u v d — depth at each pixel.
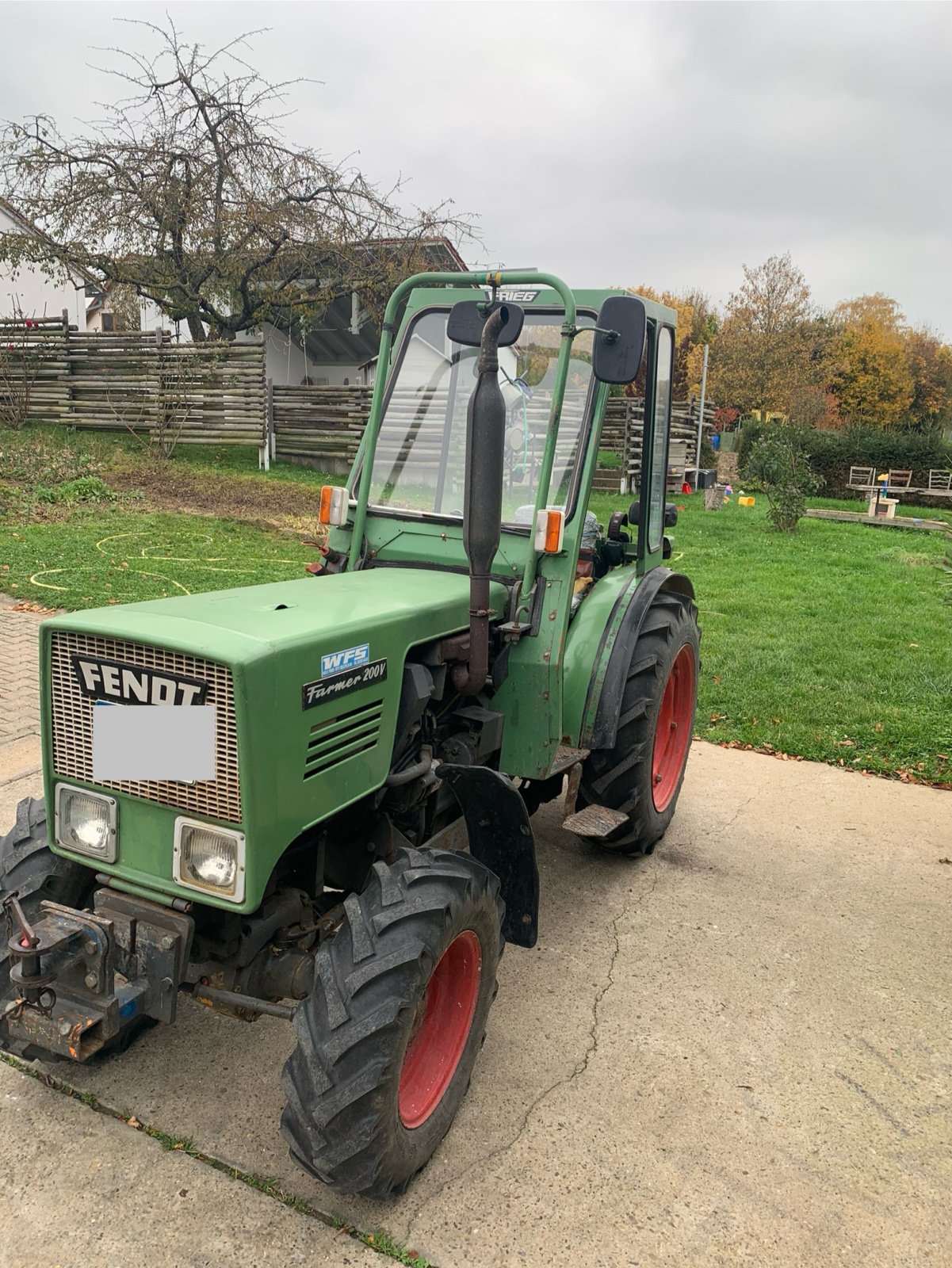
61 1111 2.72
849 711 6.91
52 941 2.33
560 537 3.32
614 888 4.29
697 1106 2.90
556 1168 2.61
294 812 2.42
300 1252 2.30
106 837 2.48
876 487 24.67
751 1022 3.34
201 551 10.53
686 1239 2.40
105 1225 2.34
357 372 23.25
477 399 2.69
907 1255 2.39
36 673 6.54
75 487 12.85
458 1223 2.41
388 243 18.25
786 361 37.16
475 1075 2.98
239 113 16.95
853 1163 2.70
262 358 16.27
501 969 3.58
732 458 24.25
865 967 3.72
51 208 16.70
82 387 16.84
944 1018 3.41
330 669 2.50
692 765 5.96
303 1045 2.28
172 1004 2.42
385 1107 2.25
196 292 18.00
